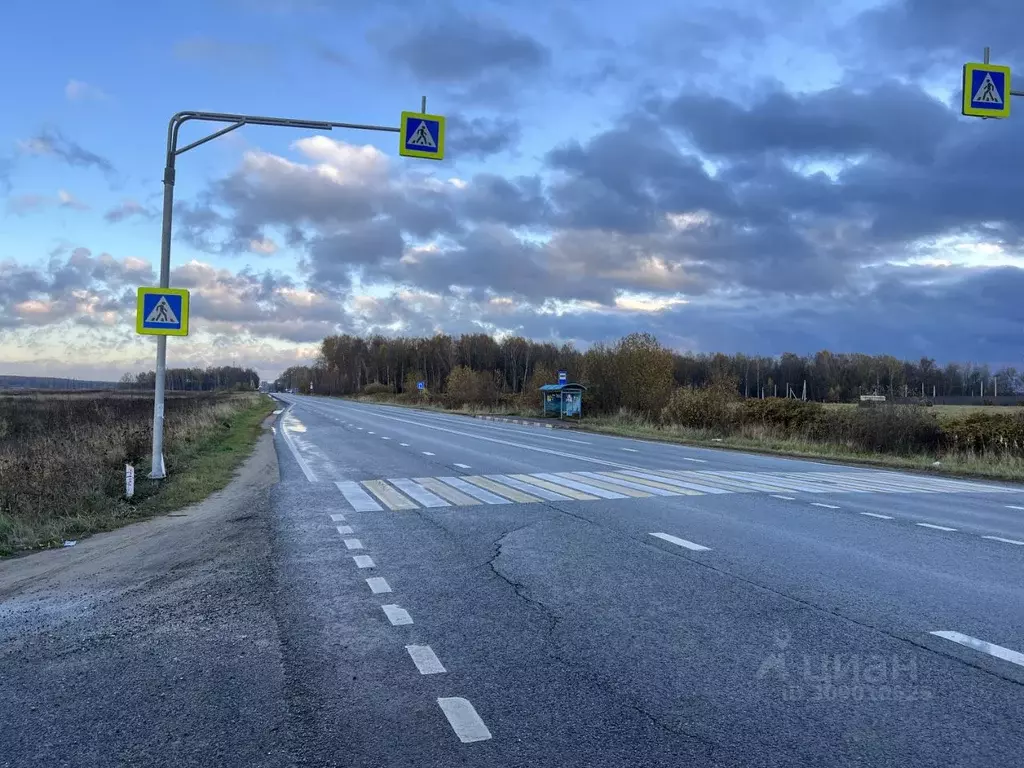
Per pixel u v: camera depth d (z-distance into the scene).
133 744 3.75
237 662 4.89
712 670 4.67
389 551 8.20
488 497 12.30
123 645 5.27
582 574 7.07
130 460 15.45
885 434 23.44
